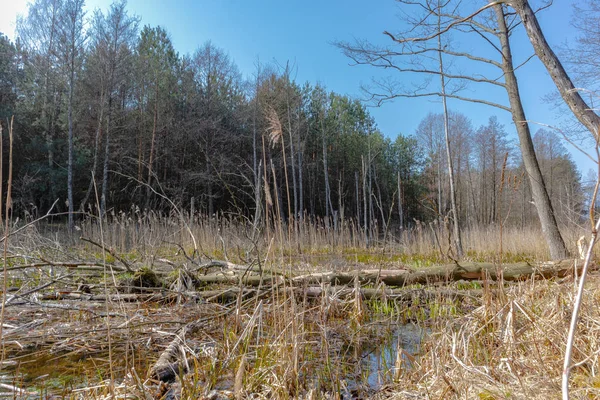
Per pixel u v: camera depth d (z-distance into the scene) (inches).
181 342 134.0
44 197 807.7
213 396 97.8
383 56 370.9
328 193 925.8
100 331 141.2
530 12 231.0
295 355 107.0
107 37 750.5
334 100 1362.0
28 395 97.3
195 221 483.2
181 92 1000.9
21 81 854.5
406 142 1589.6
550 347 103.9
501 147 1301.7
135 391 97.2
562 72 224.1
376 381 114.2
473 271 214.7
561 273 204.8
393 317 185.0
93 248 407.2
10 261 251.1
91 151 818.2
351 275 217.9
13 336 139.6
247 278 200.2
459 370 93.9
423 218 1398.9
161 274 220.2
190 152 1002.1
